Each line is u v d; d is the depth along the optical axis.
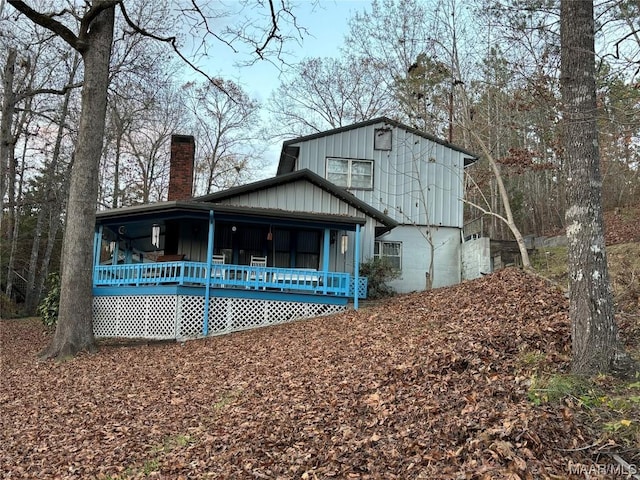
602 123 8.17
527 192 34.81
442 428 5.25
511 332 7.97
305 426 6.32
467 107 18.00
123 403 8.74
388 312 13.16
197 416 7.64
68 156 29.75
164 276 15.53
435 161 21.80
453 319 10.27
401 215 21.36
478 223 20.05
